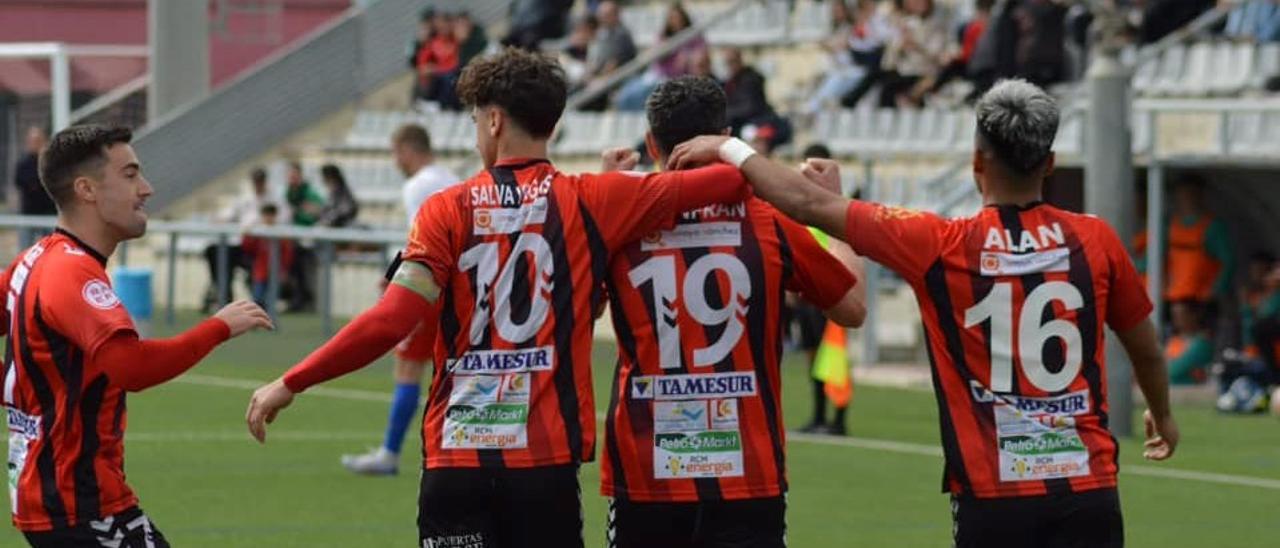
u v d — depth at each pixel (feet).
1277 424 129.39
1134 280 51.88
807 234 53.31
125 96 235.81
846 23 194.70
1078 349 50.83
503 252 51.85
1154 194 144.87
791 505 95.20
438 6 238.07
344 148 222.89
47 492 52.08
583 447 51.90
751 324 52.65
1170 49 174.60
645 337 52.49
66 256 52.21
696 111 54.03
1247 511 94.79
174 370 51.62
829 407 135.44
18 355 52.39
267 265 176.35
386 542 83.82
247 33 281.74
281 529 86.63
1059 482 50.29
